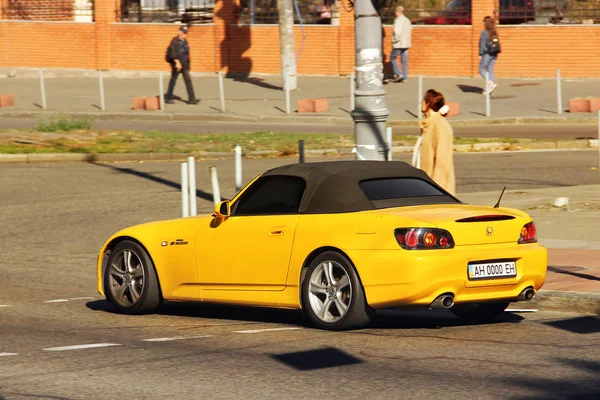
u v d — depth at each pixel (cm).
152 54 6006
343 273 1305
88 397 997
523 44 5294
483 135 3844
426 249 1248
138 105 4825
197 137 3778
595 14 5250
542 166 3075
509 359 1134
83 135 3806
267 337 1298
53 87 5650
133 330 1378
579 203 2369
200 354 1194
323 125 4375
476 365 1105
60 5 6266
